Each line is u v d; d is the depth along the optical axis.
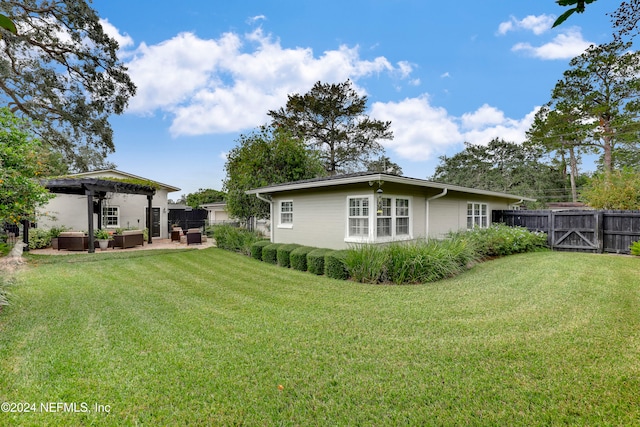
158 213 18.48
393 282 6.90
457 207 11.69
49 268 8.56
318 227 9.98
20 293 5.94
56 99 14.92
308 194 10.35
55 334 3.95
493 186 33.84
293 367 3.14
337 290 6.23
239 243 12.23
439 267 6.88
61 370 3.07
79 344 3.66
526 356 3.25
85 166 18.17
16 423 2.34
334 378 2.94
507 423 2.32
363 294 5.87
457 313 4.63
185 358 3.33
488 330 3.95
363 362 3.22
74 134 16.55
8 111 6.20
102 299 5.61
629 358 3.17
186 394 2.70
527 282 6.29
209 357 3.35
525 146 29.36
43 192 6.55
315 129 24.83
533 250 11.12
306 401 2.61
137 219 17.33
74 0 13.80
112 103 16.69
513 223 13.09
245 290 6.29
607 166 22.53
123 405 2.56
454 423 2.34
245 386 2.82
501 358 3.23
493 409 2.47
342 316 4.62
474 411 2.46
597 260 8.51
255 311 4.90
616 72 19.78
